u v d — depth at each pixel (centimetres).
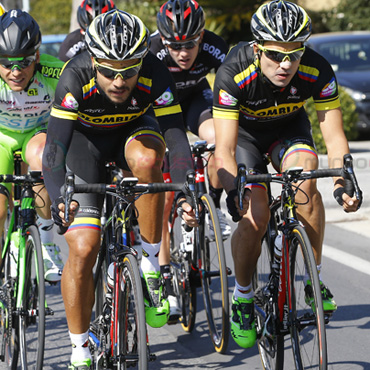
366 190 1825
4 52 914
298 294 805
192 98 1307
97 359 823
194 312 1091
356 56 3031
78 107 835
